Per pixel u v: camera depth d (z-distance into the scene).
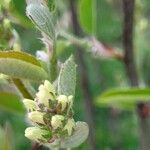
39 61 0.10
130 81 0.16
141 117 0.17
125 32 0.15
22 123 0.25
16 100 0.14
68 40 0.16
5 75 0.11
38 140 0.09
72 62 0.10
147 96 0.14
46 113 0.09
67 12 0.19
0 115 0.25
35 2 0.10
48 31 0.10
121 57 0.16
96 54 0.16
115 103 0.17
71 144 0.09
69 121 0.09
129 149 0.24
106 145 0.24
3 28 0.11
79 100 0.25
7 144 0.12
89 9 0.16
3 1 0.12
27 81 0.11
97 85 0.26
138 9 0.18
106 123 0.25
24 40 0.23
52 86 0.09
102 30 0.25
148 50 0.21
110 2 0.19
